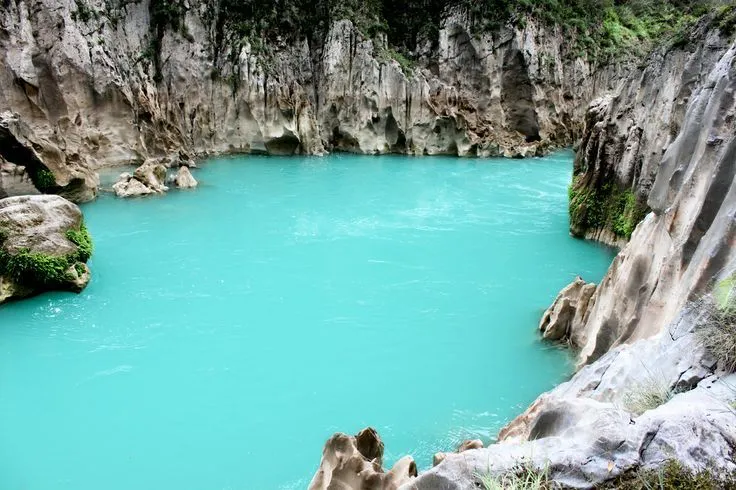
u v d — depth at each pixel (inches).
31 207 703.1
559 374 543.5
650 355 312.5
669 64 773.9
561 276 778.8
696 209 409.1
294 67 1652.3
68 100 1184.8
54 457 444.1
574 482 203.2
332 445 312.3
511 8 1707.7
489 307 686.5
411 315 666.8
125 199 1080.2
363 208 1092.5
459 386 531.8
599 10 2025.1
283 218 1016.9
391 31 1759.4
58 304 679.7
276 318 658.8
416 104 1641.2
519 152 1665.8
